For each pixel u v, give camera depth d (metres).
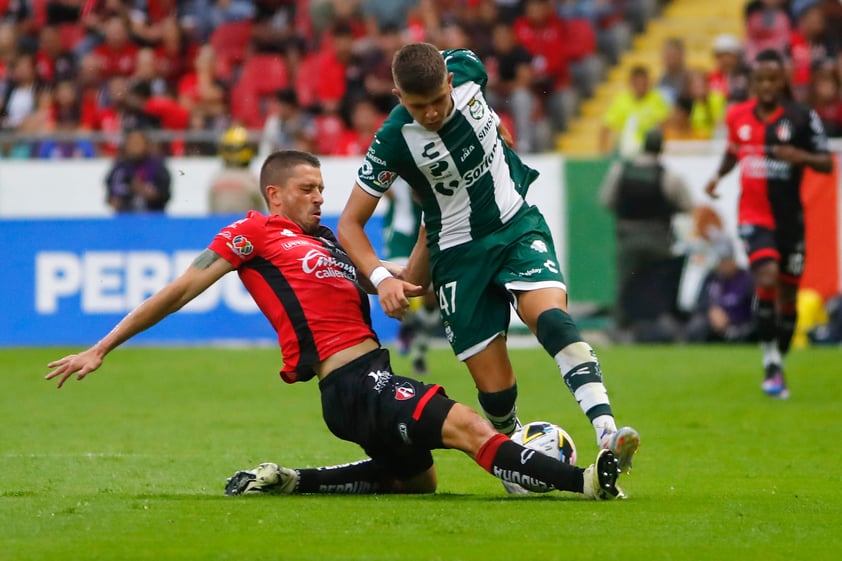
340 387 19.89
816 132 38.00
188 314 55.00
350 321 20.31
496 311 21.22
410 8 70.00
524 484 19.23
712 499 20.11
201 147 56.03
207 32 70.25
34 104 68.00
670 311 53.44
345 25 65.75
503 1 67.12
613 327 53.72
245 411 34.69
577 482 19.00
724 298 52.94
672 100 61.62
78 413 34.25
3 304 54.47
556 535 16.58
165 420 32.72
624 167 52.81
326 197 53.47
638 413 34.12
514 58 64.50
